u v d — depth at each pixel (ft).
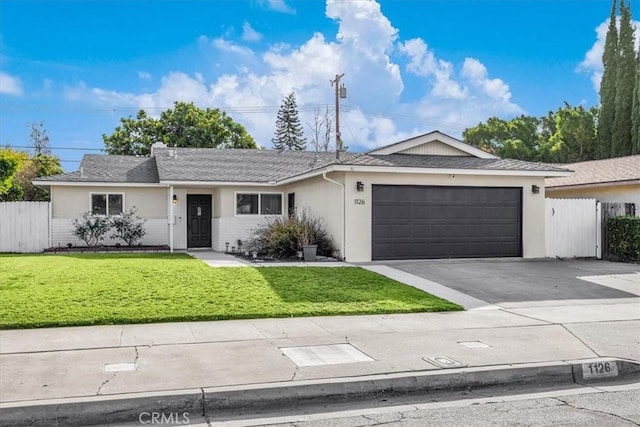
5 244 70.08
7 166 87.56
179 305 31.40
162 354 22.50
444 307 32.86
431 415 17.35
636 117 107.34
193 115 134.21
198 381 18.98
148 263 49.37
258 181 72.54
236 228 72.90
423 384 19.81
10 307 30.12
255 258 56.24
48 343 24.08
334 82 95.09
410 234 54.34
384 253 53.67
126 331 26.50
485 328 27.89
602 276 45.70
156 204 76.84
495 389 20.38
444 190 55.31
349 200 52.80
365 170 51.85
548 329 27.73
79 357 21.98
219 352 22.90
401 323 28.96
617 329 27.84
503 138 160.76
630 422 16.57
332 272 44.52
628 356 22.91
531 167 56.54
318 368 20.66
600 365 21.95
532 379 21.03
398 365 21.15
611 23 117.29
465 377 20.27
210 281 39.06
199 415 17.49
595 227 59.31
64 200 72.84
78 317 28.27
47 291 34.42
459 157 59.98
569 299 36.58
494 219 56.70
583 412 17.58
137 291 34.91
